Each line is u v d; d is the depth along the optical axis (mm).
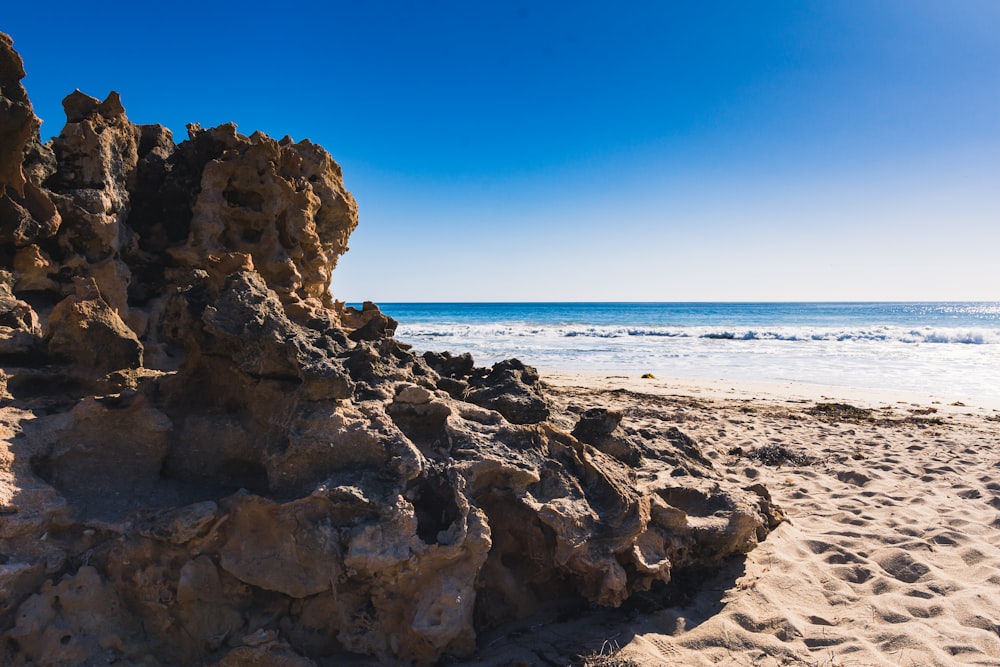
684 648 3943
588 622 4176
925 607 4480
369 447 3984
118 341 4875
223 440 4234
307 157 8234
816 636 4109
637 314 86875
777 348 30297
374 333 5477
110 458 4098
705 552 4762
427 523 3939
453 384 5207
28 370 4617
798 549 5496
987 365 23016
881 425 11664
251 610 3713
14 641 3246
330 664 3613
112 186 6480
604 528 4188
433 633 3510
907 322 60094
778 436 10312
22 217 5348
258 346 4164
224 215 7258
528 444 4504
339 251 9094
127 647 3451
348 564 3527
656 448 5922
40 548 3477
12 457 3633
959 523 6258
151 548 3605
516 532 4227
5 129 5000
